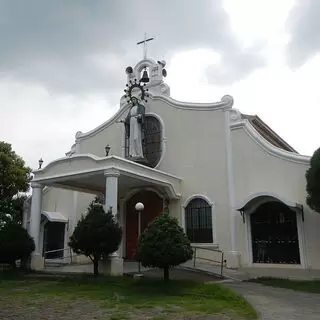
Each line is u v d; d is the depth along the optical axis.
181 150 19.86
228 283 13.04
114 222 13.80
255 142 17.81
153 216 20.00
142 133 20.58
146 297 9.97
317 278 13.42
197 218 18.67
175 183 19.19
